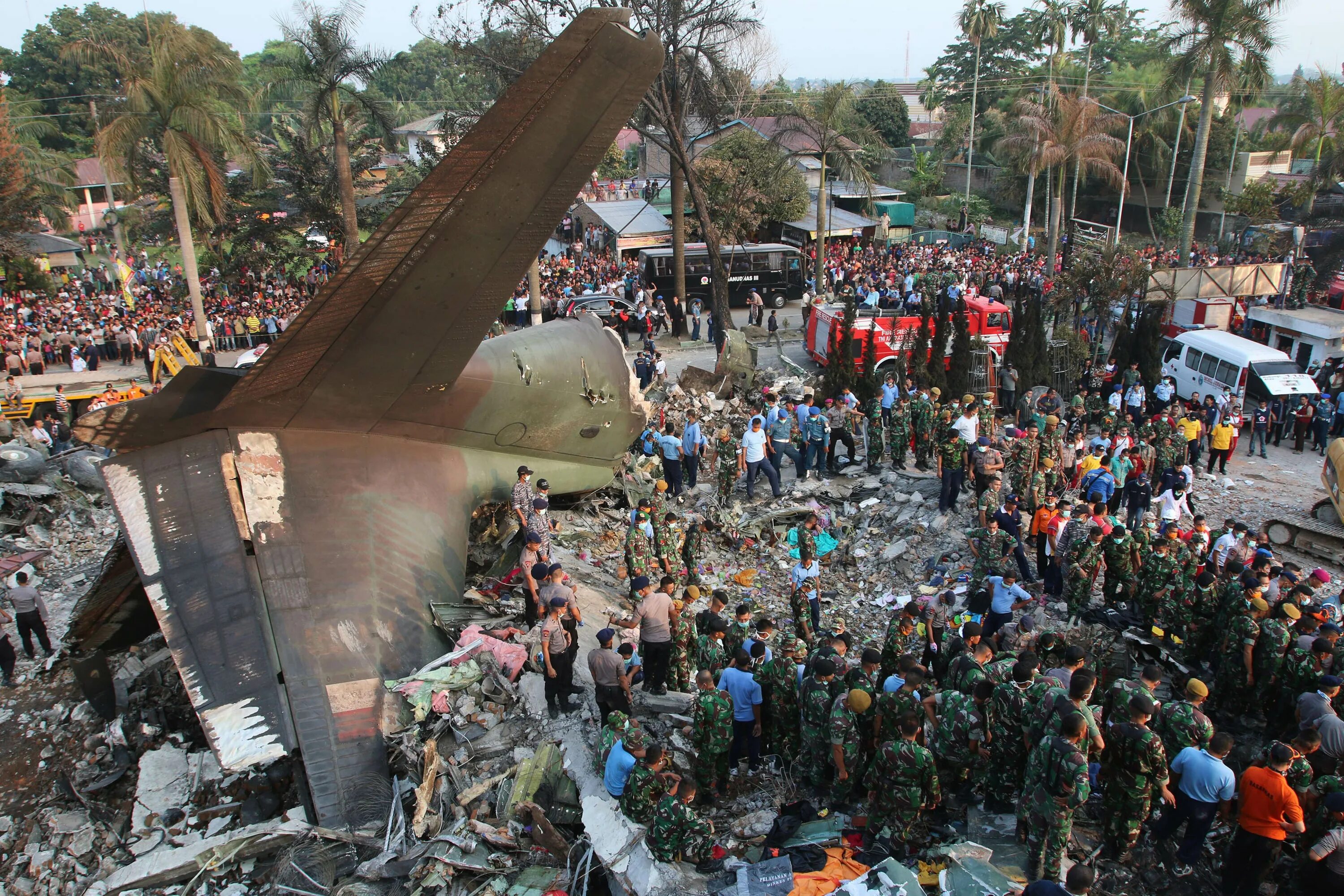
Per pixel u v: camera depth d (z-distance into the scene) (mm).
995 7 62125
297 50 29875
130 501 10227
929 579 14758
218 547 9828
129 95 28656
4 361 29312
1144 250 41688
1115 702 8695
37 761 10797
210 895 8414
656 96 28375
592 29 9938
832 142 36062
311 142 40531
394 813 8641
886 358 24188
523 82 10016
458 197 10430
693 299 37156
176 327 32156
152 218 46250
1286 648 9555
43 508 17547
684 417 22172
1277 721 9734
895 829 8117
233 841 8680
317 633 9516
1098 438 17953
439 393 11992
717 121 31094
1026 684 8539
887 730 8953
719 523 17047
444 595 11094
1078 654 8773
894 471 18625
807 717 9031
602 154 10742
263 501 10281
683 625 11094
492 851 8148
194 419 11055
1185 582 11000
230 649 9141
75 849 9219
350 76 29953
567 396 14438
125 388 23641
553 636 9703
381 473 11484
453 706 9672
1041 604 12906
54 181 51469
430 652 10305
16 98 66938
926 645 11633
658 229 44438
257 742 8578
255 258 40938
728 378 24094
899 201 56500
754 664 9906
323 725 8984
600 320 16188
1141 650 11547
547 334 14852
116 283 44906
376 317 10844
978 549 13070
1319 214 37375
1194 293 26828
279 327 34906
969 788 9062
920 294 33500
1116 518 13977
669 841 7750
